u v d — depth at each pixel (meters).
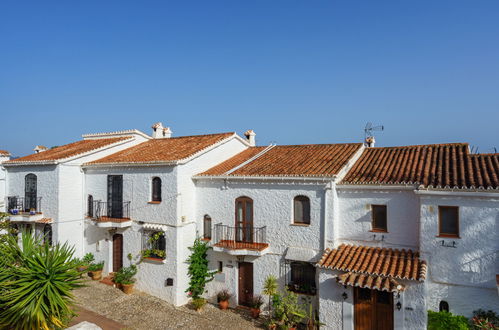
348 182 14.02
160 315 15.39
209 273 17.03
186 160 16.94
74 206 20.44
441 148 15.94
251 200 16.06
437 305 12.02
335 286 12.80
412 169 14.18
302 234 14.71
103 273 19.80
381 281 11.62
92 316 14.99
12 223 21.41
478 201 11.41
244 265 16.28
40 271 10.38
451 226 11.92
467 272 11.54
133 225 18.34
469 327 11.30
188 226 17.22
